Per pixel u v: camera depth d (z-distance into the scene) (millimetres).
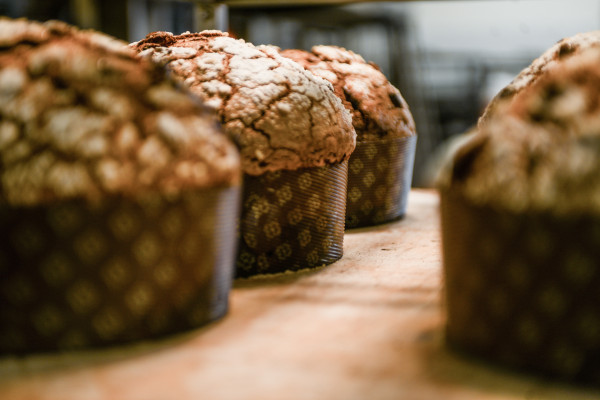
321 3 1365
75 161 796
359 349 820
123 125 812
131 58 858
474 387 766
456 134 2512
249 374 783
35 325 805
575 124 772
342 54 1300
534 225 765
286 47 2119
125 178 802
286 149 978
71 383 773
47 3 1698
